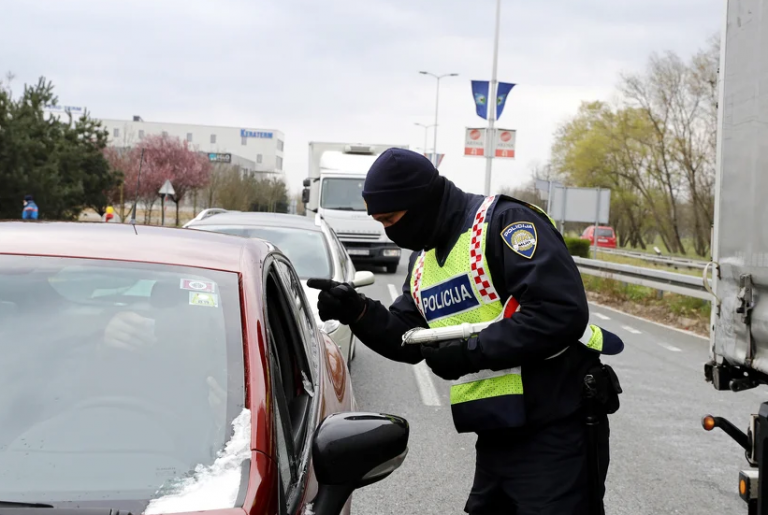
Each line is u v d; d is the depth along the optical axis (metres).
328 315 2.91
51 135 33.12
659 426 6.70
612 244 52.19
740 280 3.77
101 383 2.19
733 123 3.89
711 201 49.69
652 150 52.47
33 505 1.83
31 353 2.26
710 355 4.08
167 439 2.04
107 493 1.88
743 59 3.82
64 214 30.95
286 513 1.98
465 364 2.55
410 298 3.02
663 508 4.78
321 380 3.13
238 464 1.96
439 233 2.75
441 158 53.03
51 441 2.03
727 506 4.84
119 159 61.41
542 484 2.57
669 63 49.84
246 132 130.75
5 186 27.92
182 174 61.72
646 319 14.70
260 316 2.44
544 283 2.47
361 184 21.02
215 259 2.67
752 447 3.45
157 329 2.33
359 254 20.92
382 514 4.57
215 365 2.24
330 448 2.17
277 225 8.00
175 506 1.83
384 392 7.67
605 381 2.64
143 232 2.87
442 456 5.70
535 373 2.59
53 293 2.42
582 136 59.59
